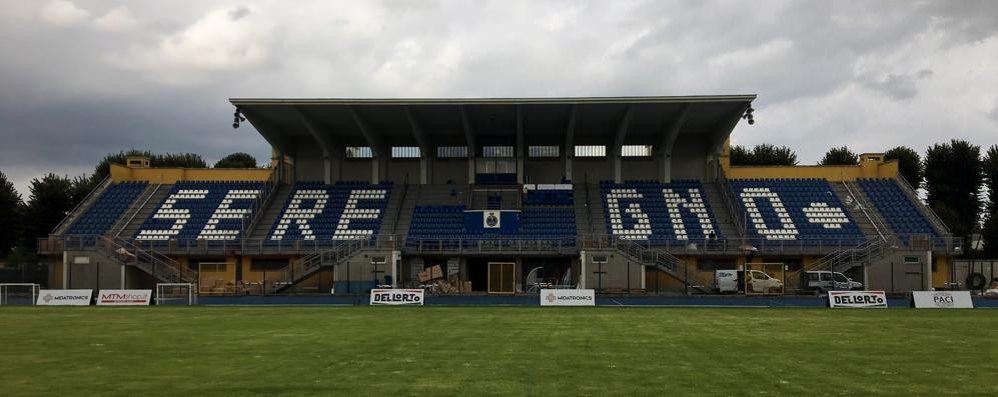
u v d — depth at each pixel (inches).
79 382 644.1
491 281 2071.9
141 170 2637.8
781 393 595.5
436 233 2316.7
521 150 2546.8
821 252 2133.4
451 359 776.3
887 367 726.5
